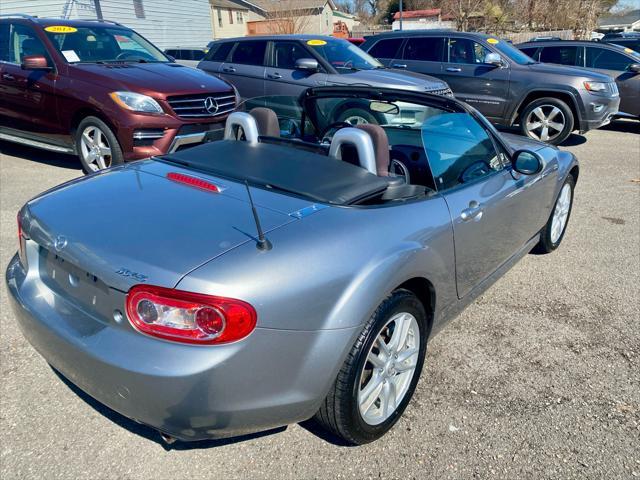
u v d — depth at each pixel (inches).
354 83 289.7
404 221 94.3
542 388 110.6
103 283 77.0
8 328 126.3
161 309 71.5
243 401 74.9
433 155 118.6
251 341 72.7
